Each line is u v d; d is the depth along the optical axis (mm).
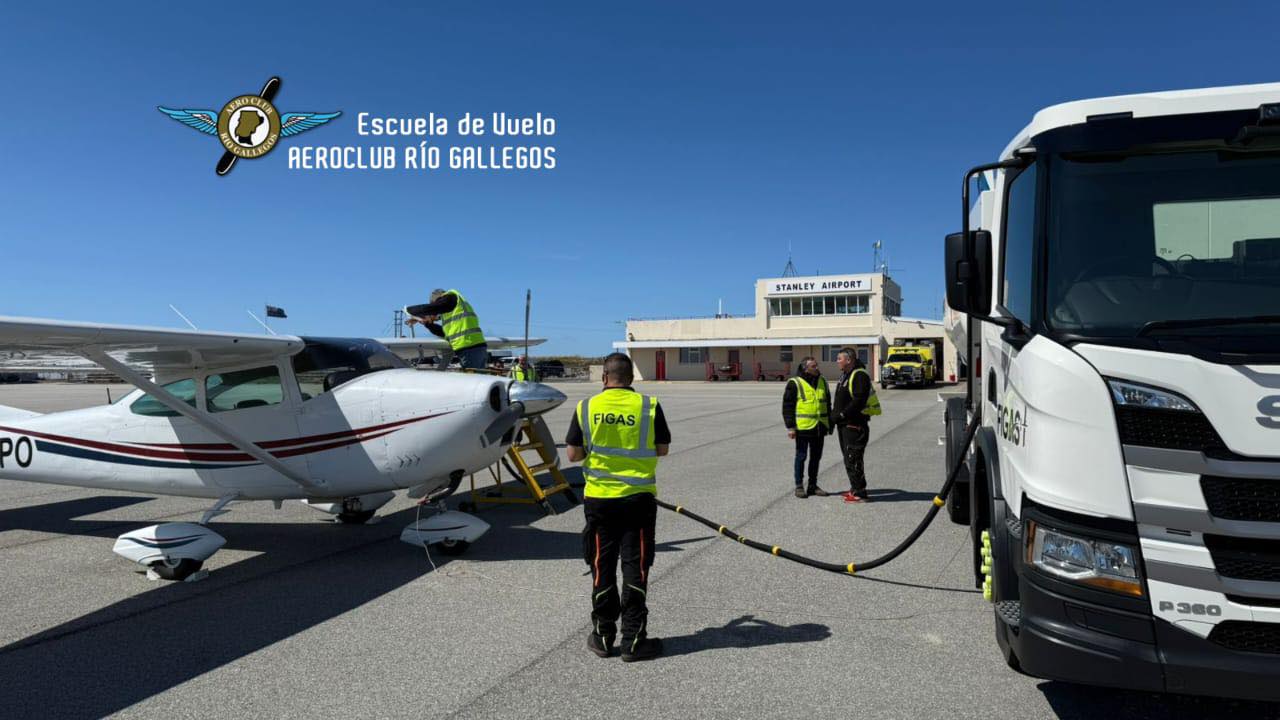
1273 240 3018
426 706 3324
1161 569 2529
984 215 4746
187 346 5215
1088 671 2637
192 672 3742
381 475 5750
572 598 4859
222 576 5457
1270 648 2467
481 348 7918
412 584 5203
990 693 3398
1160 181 3133
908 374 35000
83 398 28141
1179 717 3184
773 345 48719
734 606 4613
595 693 3434
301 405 5828
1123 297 2951
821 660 3785
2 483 9742
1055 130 3299
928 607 4559
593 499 3881
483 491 8711
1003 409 3518
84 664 3865
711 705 3301
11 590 5172
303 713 3277
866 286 47188
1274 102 3121
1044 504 2766
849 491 8586
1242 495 2455
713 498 8164
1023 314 3217
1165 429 2543
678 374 52688
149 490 6402
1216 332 2670
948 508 6910
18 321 4418
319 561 5832
